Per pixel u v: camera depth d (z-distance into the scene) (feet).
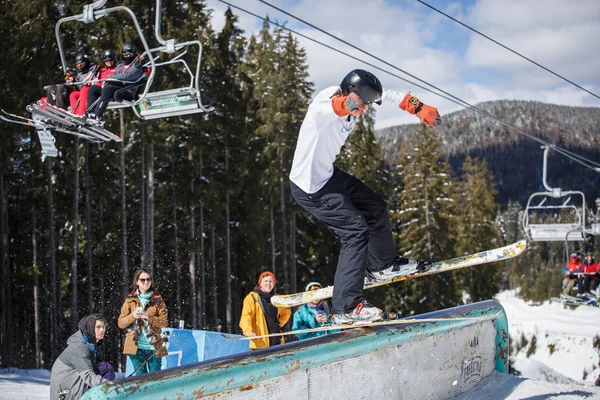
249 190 84.48
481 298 120.98
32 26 50.60
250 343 17.15
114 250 72.23
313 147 10.41
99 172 66.80
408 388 13.07
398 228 109.29
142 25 59.47
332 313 11.33
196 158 76.84
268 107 90.58
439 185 104.32
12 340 70.54
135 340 17.28
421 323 13.29
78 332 13.32
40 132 24.18
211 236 82.58
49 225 64.08
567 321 205.36
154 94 25.70
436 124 10.69
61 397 12.89
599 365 174.91
